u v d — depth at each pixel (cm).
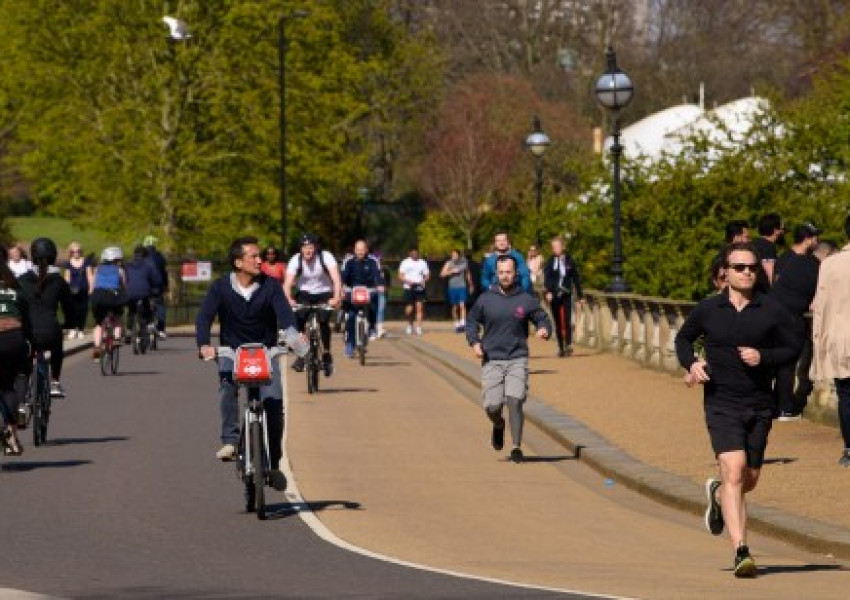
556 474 4181
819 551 2998
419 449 4691
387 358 8869
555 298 8288
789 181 8981
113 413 5703
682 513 3544
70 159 15912
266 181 15988
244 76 15812
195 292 15250
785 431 4684
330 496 3769
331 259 6544
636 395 6019
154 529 3247
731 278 2820
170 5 15650
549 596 2467
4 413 4203
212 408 5891
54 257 4762
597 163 9619
